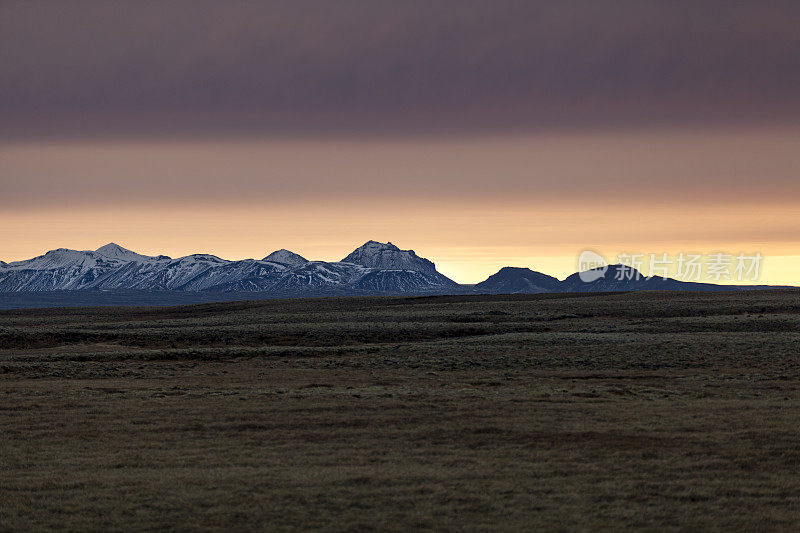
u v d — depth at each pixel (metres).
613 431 54.06
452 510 36.28
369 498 38.16
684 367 102.12
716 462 45.09
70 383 85.44
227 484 40.75
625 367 103.00
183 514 35.78
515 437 52.22
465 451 48.38
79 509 36.69
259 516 35.34
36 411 63.47
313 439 52.25
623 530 33.44
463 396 71.31
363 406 64.75
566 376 94.19
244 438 52.66
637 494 38.75
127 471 43.97
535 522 34.44
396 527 33.75
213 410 63.12
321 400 68.44
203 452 48.81
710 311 199.00
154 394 73.81
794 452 47.44
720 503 37.34
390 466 44.75
